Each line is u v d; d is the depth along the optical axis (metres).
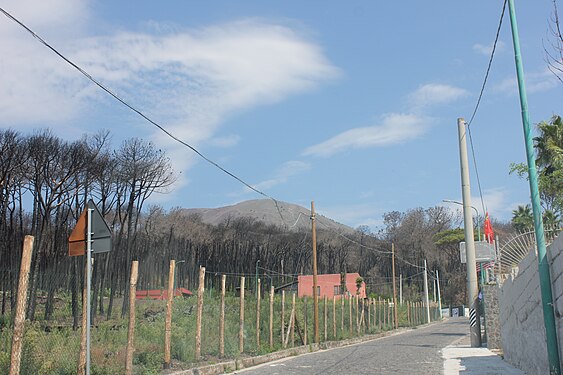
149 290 49.03
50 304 35.28
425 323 64.62
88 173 43.28
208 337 21.17
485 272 27.20
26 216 47.88
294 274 80.00
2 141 37.59
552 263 11.97
